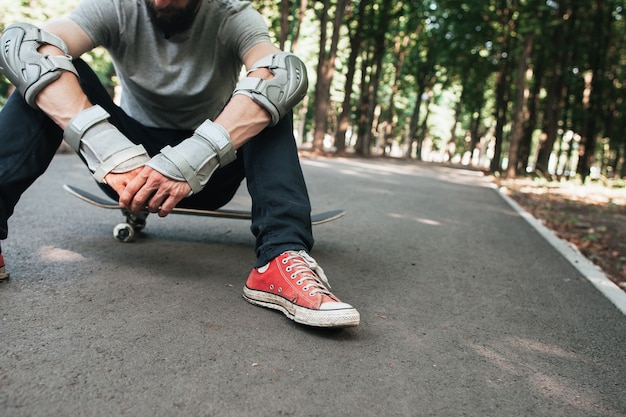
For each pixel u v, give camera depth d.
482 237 4.27
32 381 1.21
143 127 2.42
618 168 31.39
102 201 2.50
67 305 1.72
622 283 3.17
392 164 18.91
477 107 29.94
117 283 2.00
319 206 5.20
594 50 18.59
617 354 1.83
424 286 2.45
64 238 2.69
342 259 2.84
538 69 19.62
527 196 9.73
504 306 2.28
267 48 2.07
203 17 2.09
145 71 2.19
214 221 3.65
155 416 1.12
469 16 18.33
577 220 6.23
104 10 2.02
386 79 33.34
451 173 16.83
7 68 1.79
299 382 1.34
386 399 1.31
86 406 1.13
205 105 2.34
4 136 1.83
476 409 1.31
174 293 1.94
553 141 18.66
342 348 1.60
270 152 1.97
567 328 2.07
